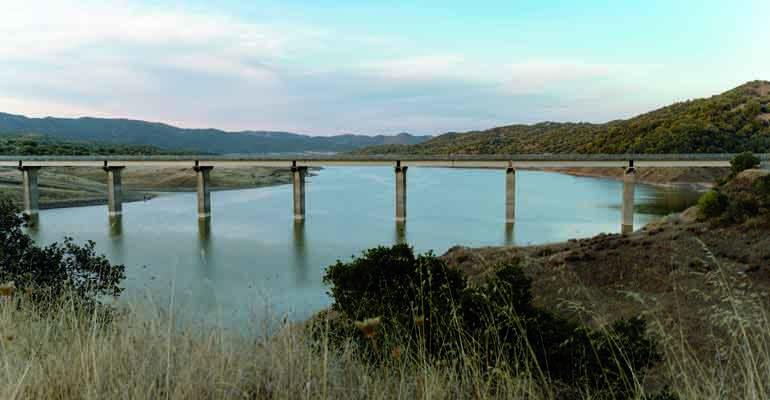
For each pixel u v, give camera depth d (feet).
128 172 504.43
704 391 12.44
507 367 13.64
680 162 253.44
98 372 12.76
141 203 346.33
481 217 263.08
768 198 142.00
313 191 423.64
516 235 212.43
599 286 101.91
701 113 563.48
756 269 96.58
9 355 14.08
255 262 161.99
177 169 517.55
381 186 465.06
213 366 13.08
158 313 17.17
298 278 135.74
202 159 309.01
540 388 14.44
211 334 15.06
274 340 14.78
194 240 203.72
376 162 299.79
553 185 436.76
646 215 260.62
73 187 391.86
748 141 479.41
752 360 11.91
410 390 12.94
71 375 12.96
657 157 254.47
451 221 250.78
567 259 122.11
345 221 255.50
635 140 571.28
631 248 126.72
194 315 17.35
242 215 283.18
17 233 54.90
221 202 350.64
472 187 432.25
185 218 272.10
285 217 273.33
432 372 13.28
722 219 136.46
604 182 459.32
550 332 28.40
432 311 19.25
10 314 18.02
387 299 35.78
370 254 47.80
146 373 13.23
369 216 272.92
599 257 120.78
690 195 336.90
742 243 118.32
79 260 55.57
